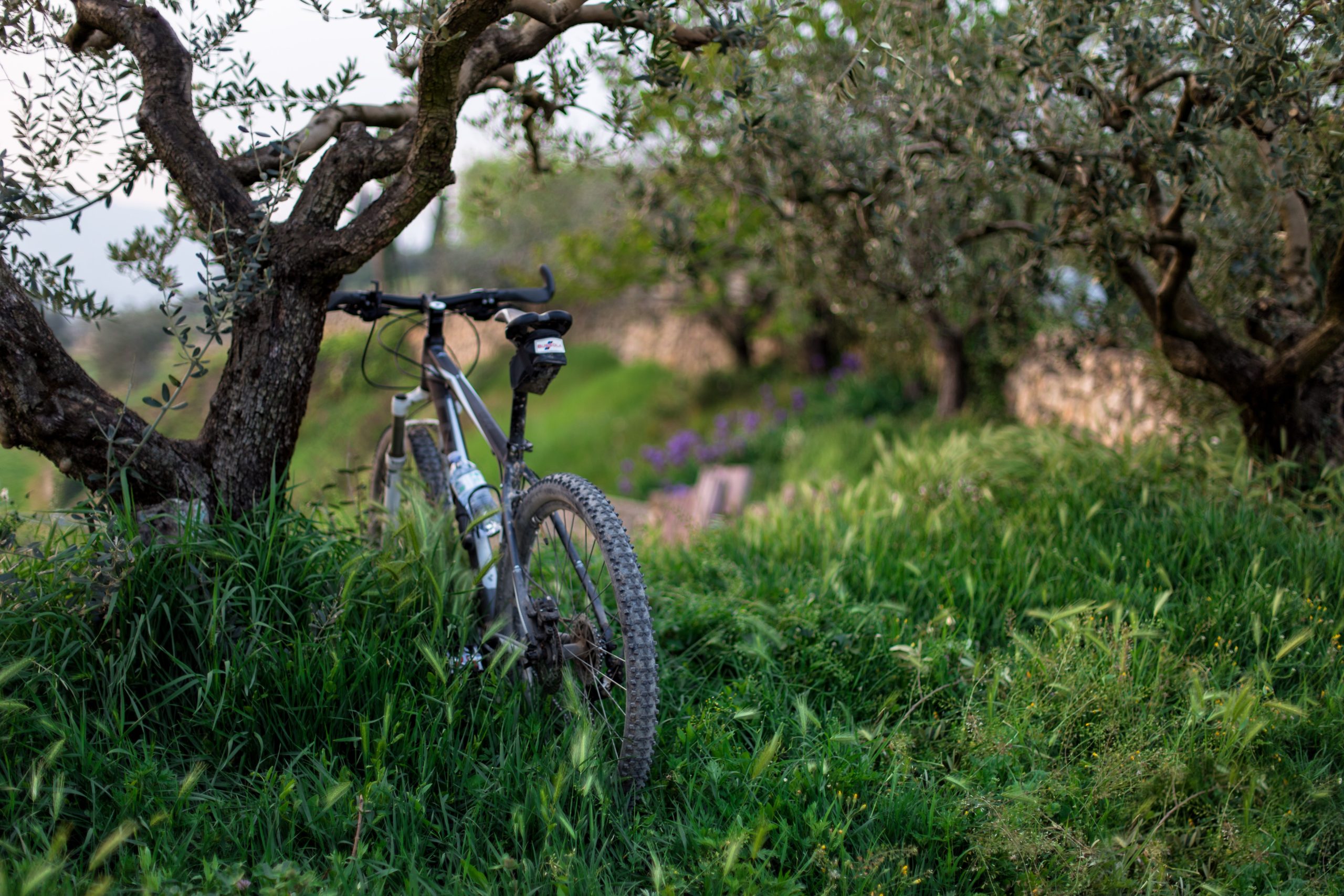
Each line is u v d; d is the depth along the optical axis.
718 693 2.61
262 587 2.37
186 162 2.54
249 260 2.35
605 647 2.26
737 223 5.35
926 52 3.45
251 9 2.64
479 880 1.81
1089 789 2.22
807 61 4.29
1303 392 3.79
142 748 2.07
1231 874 1.96
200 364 2.28
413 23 2.28
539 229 12.58
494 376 16.97
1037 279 4.20
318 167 2.56
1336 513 3.50
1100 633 2.67
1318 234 3.88
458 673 2.31
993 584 3.24
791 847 2.03
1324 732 2.40
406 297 2.91
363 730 2.08
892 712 2.62
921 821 2.12
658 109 4.07
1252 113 3.01
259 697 2.18
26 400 2.23
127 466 2.27
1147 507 3.71
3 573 2.13
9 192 2.39
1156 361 4.67
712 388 14.04
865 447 8.64
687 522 4.18
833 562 3.53
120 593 2.19
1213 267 4.08
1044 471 4.15
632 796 2.16
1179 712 2.50
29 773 1.90
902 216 4.51
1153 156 3.15
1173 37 3.06
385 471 3.42
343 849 1.93
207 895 1.67
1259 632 2.69
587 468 12.66
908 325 7.91
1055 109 3.54
